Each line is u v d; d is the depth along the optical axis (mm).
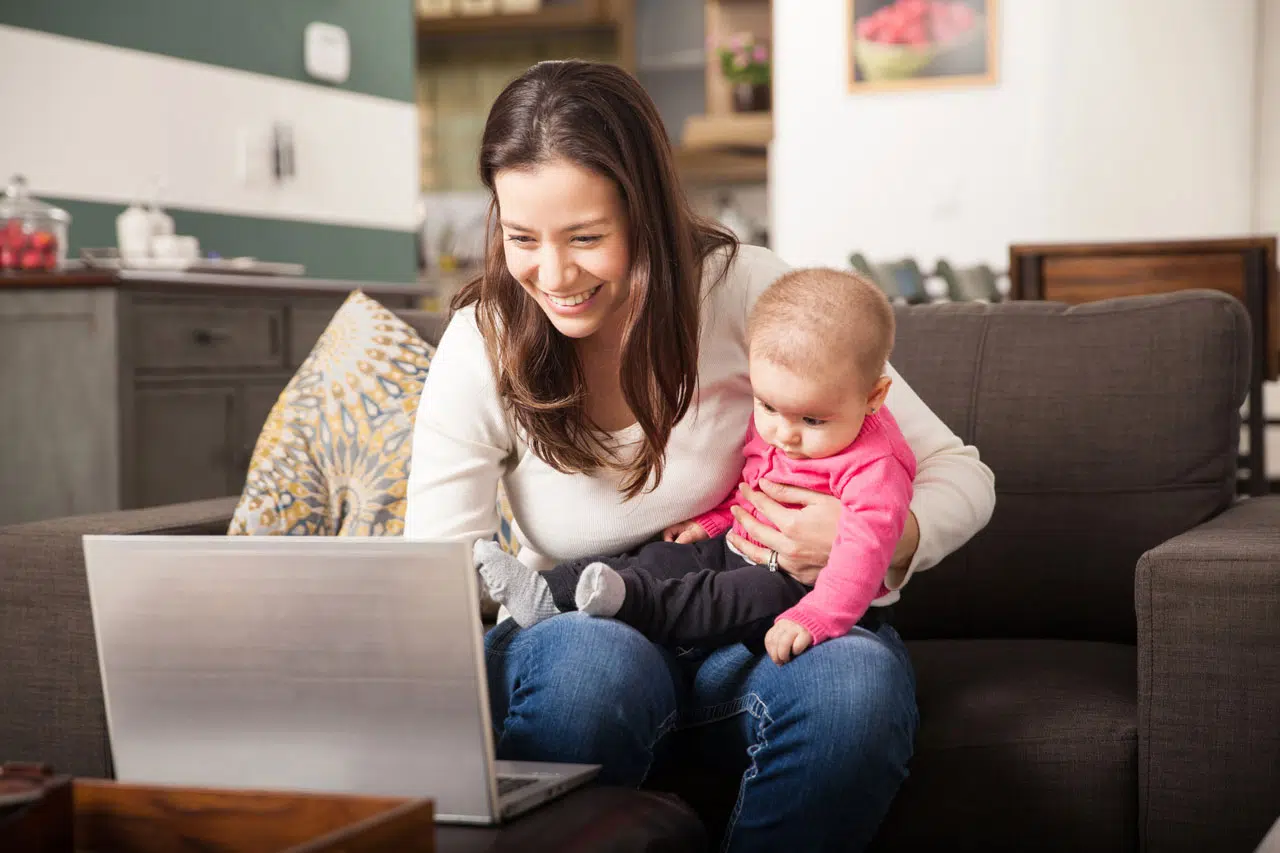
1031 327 1897
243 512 1819
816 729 1260
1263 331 4020
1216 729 1340
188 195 4180
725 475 1468
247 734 1084
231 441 3371
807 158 6727
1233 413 1791
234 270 3615
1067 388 1837
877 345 1339
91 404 3023
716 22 8094
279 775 1082
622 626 1328
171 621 1081
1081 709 1448
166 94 4082
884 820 1434
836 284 1346
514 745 1305
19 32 3574
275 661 1061
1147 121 6352
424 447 1453
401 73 5262
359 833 820
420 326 2109
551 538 1484
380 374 1925
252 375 3438
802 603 1327
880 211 6672
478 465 1443
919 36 6527
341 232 4934
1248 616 1325
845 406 1339
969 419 1862
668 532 1485
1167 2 6281
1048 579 1805
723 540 1467
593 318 1327
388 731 1047
